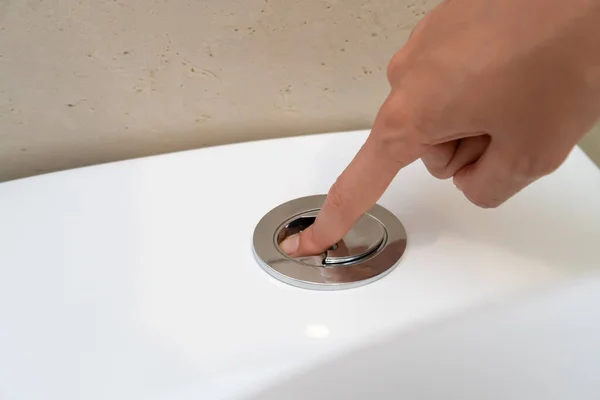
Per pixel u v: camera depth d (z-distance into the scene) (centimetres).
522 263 29
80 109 40
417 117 22
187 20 37
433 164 26
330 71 42
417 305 27
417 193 35
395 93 22
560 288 28
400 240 31
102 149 42
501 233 32
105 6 36
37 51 37
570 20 18
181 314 27
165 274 29
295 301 28
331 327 26
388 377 26
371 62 42
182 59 39
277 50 40
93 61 38
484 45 20
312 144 40
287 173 37
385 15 40
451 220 33
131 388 24
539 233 31
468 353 27
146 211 34
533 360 27
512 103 20
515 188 23
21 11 35
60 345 25
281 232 32
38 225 33
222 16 38
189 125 42
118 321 27
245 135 44
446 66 20
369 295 28
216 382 24
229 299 28
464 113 21
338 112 44
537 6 19
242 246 31
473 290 28
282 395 24
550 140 20
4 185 36
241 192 35
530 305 28
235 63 40
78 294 28
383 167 25
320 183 36
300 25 39
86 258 30
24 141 40
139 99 40
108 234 32
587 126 20
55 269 30
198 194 35
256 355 25
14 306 28
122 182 36
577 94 19
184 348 25
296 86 42
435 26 21
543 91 19
